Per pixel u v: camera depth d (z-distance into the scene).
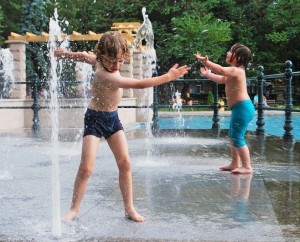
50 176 4.57
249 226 2.81
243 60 4.90
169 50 27.14
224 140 8.14
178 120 17.64
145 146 7.19
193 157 5.90
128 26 16.33
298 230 2.72
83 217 3.04
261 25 31.34
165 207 3.30
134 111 14.52
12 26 28.30
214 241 2.53
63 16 30.75
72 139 8.52
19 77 14.08
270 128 14.27
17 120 12.38
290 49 31.09
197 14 28.20
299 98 30.28
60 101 12.05
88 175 3.06
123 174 3.06
